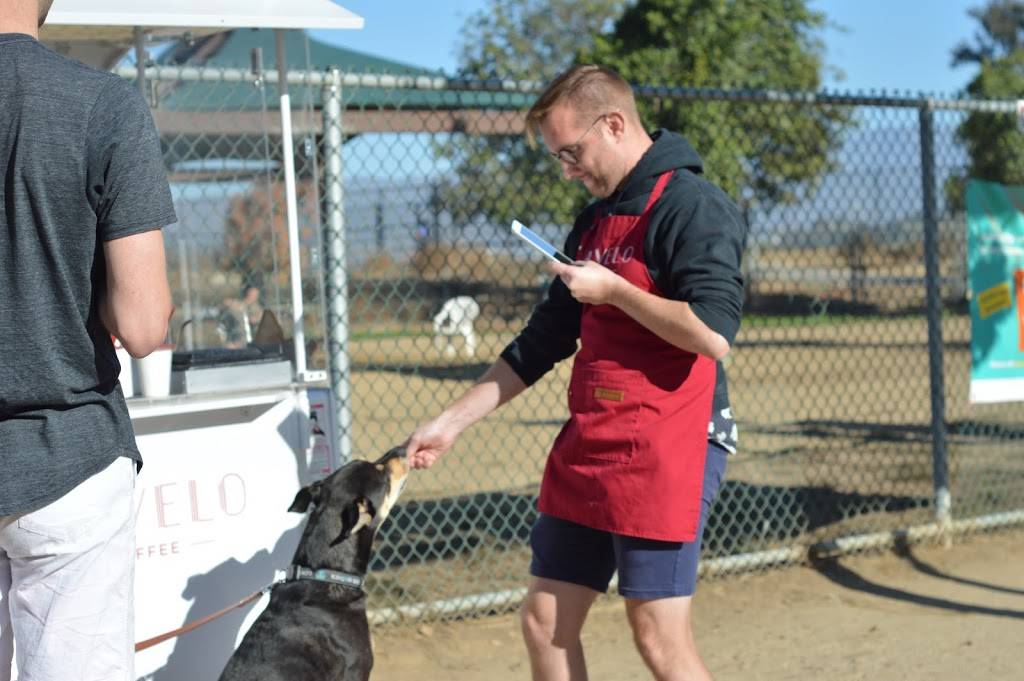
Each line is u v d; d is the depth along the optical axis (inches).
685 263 110.0
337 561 130.4
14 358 87.6
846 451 339.9
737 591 219.3
